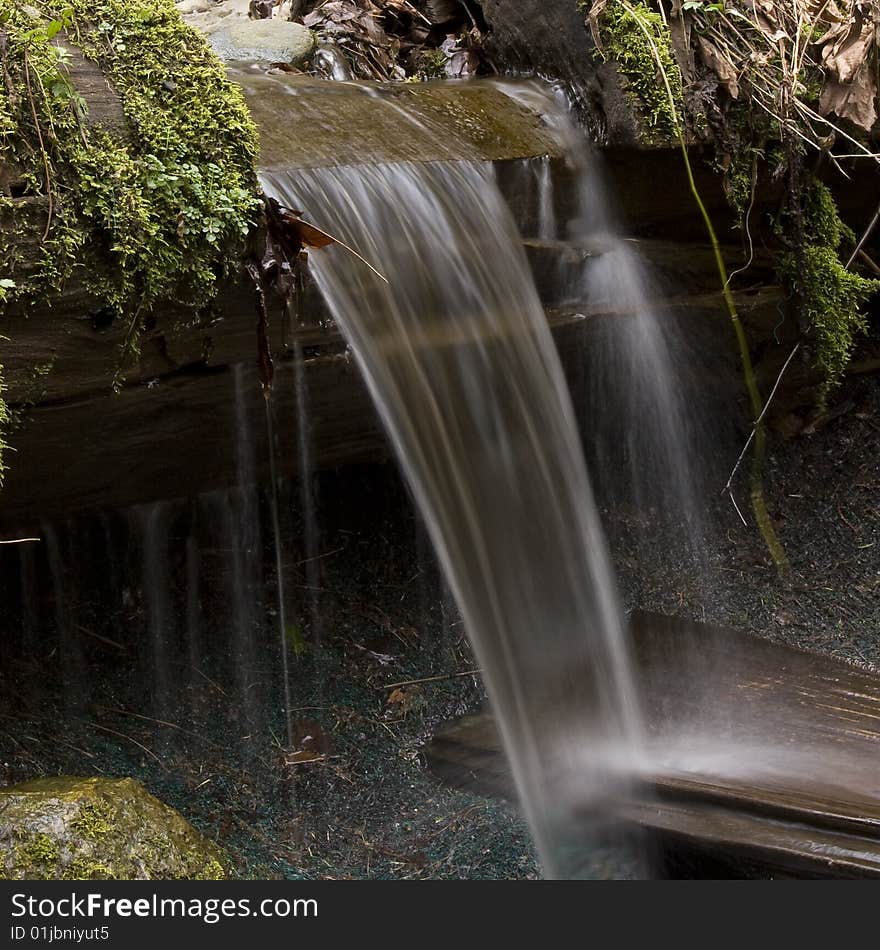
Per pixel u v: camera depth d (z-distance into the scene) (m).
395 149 3.22
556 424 3.47
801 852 2.63
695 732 3.44
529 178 3.48
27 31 2.39
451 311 3.18
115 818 2.45
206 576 3.64
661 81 3.58
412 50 4.66
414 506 4.04
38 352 2.48
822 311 4.18
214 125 2.62
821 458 4.82
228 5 4.67
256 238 2.69
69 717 3.23
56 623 3.38
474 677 3.73
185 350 2.75
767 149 3.93
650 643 3.94
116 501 3.02
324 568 3.85
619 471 4.26
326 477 3.92
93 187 2.43
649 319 3.81
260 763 3.28
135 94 2.55
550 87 3.84
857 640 4.28
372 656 3.70
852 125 4.01
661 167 3.73
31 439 2.63
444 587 3.95
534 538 3.41
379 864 3.01
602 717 3.47
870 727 3.45
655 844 2.92
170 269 2.54
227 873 2.65
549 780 3.18
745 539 4.55
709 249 4.00
